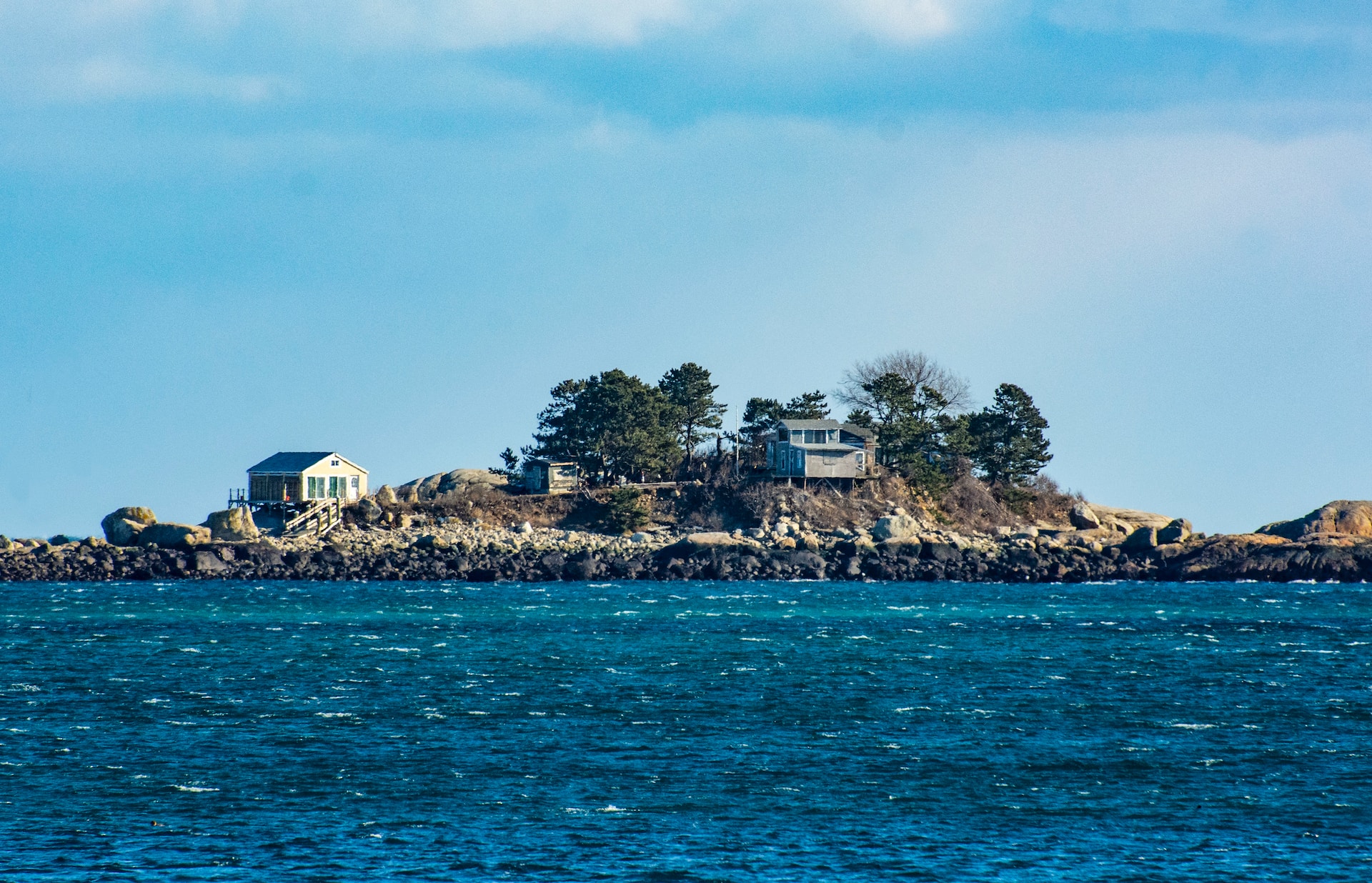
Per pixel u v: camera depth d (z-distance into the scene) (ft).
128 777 506.07
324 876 398.01
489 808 466.29
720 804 472.44
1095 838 433.89
